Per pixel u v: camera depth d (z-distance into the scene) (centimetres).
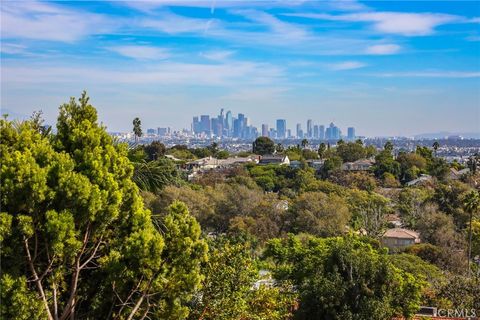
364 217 6216
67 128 1277
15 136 1145
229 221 5878
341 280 2375
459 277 3225
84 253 1220
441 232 5559
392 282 2427
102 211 1113
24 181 1019
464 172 9975
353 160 12812
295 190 8312
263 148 15150
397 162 10488
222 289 1484
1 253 1021
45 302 1073
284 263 3662
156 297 1244
